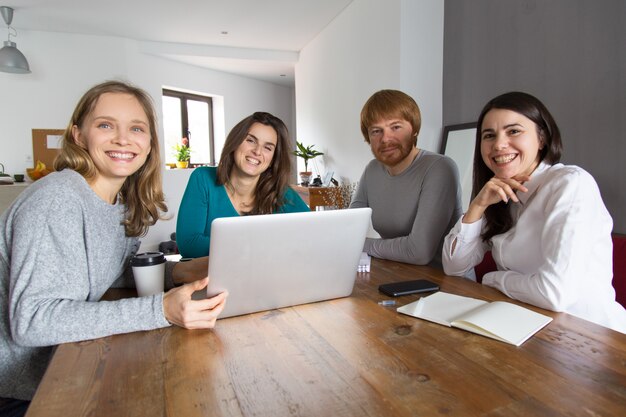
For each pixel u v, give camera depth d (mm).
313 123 4926
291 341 788
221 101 6199
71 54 4625
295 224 875
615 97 1825
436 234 1482
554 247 987
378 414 550
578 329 827
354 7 3635
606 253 1099
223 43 5051
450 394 595
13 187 3973
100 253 980
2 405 939
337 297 1037
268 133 1542
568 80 2035
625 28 1764
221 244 813
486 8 2539
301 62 5332
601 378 630
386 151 1660
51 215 830
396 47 2916
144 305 824
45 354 948
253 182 1661
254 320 897
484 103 2605
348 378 646
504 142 1148
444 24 2941
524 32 2275
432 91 2965
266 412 557
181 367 684
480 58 2611
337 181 4102
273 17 4121
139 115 1023
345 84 3908
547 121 1142
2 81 4418
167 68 5324
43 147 4605
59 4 3801
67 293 832
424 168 1613
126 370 672
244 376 655
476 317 846
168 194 5371
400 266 1405
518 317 860
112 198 1093
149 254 1042
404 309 941
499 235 1239
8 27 4117
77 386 621
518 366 675
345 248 970
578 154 2012
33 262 794
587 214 1001
